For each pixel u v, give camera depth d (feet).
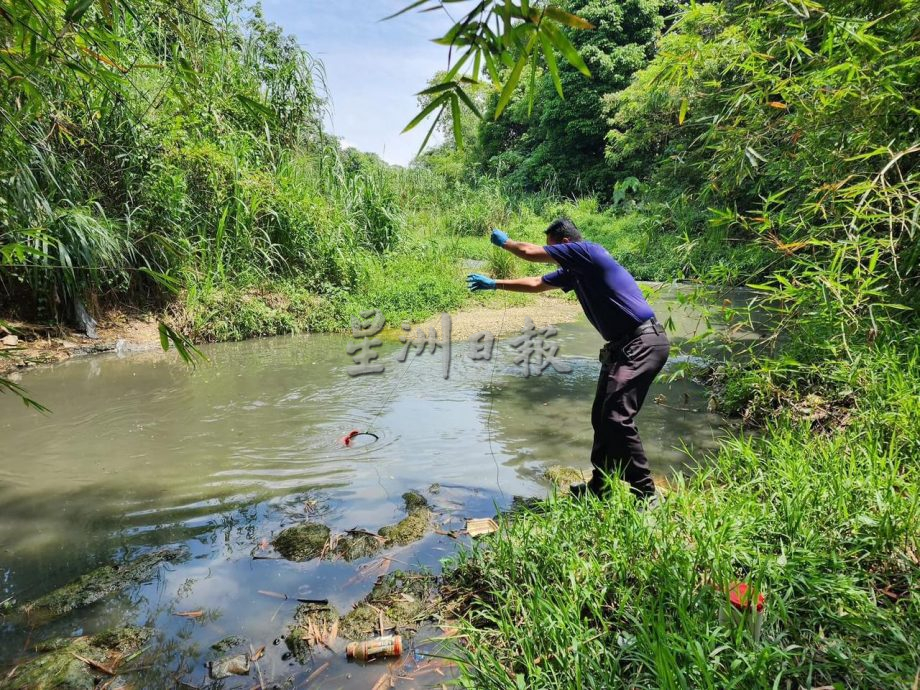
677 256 15.44
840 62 9.73
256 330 21.70
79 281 17.79
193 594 6.67
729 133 11.80
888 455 7.76
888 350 9.61
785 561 5.72
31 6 5.41
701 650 4.50
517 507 8.63
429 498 9.03
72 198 17.75
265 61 27.68
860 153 10.33
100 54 6.60
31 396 14.06
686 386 14.89
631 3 59.41
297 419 12.71
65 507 8.77
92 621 6.20
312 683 5.30
